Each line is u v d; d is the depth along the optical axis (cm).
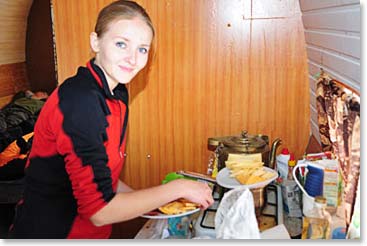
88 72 101
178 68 178
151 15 173
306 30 162
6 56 314
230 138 152
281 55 172
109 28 101
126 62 102
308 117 175
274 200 131
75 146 93
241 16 170
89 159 94
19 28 320
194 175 146
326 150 131
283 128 178
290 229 121
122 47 101
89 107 94
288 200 129
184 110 182
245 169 130
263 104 177
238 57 174
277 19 168
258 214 120
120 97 113
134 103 183
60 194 109
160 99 182
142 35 102
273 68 173
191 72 178
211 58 175
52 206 109
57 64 181
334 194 116
